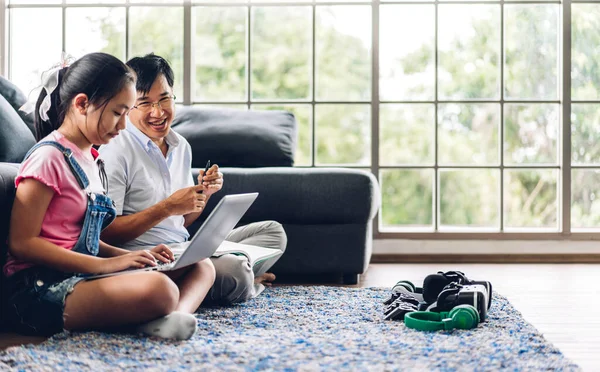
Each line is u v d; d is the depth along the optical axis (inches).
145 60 94.3
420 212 173.6
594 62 170.9
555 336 86.3
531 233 166.4
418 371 64.3
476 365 66.5
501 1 171.0
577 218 171.3
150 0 171.8
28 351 68.8
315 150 172.7
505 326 85.1
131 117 94.7
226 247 102.5
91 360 66.5
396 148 173.0
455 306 87.4
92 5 172.1
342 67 172.6
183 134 145.5
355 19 172.2
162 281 75.2
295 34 173.2
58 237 78.2
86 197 79.4
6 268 79.9
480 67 172.1
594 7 170.2
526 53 172.1
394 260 165.6
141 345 72.1
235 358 68.2
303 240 128.7
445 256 165.3
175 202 88.4
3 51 170.7
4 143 97.5
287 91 173.2
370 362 67.3
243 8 173.0
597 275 141.7
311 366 65.6
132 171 93.5
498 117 172.2
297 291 113.0
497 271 148.2
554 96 172.4
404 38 171.6
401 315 89.7
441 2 171.2
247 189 127.6
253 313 92.7
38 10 172.6
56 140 78.9
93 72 77.7
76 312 75.9
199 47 173.5
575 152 171.2
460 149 172.9
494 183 172.7
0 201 78.5
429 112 172.2
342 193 127.3
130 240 89.7
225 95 173.2
